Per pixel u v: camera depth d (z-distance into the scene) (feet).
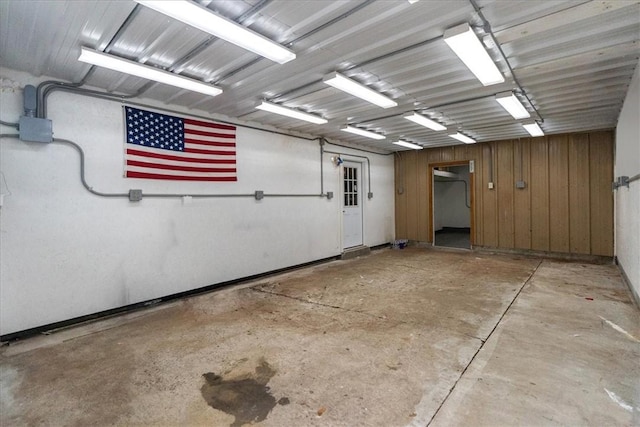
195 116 15.39
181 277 14.78
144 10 7.62
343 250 24.40
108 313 12.57
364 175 26.76
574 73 11.70
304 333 10.53
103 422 6.44
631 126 13.08
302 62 10.62
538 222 23.58
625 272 15.99
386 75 11.80
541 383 7.47
